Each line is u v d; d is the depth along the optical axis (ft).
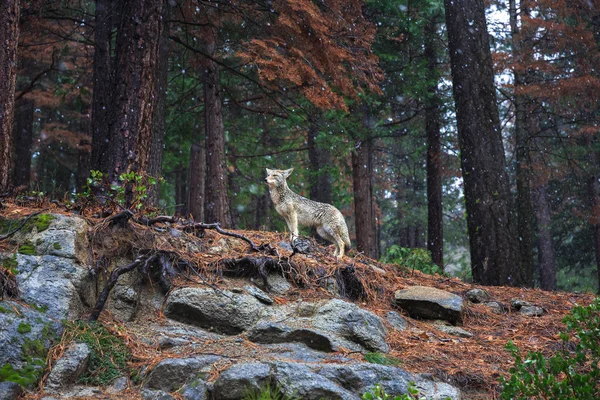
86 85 67.36
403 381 16.98
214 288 20.83
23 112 69.26
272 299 21.79
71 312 18.37
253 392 15.47
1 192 23.95
